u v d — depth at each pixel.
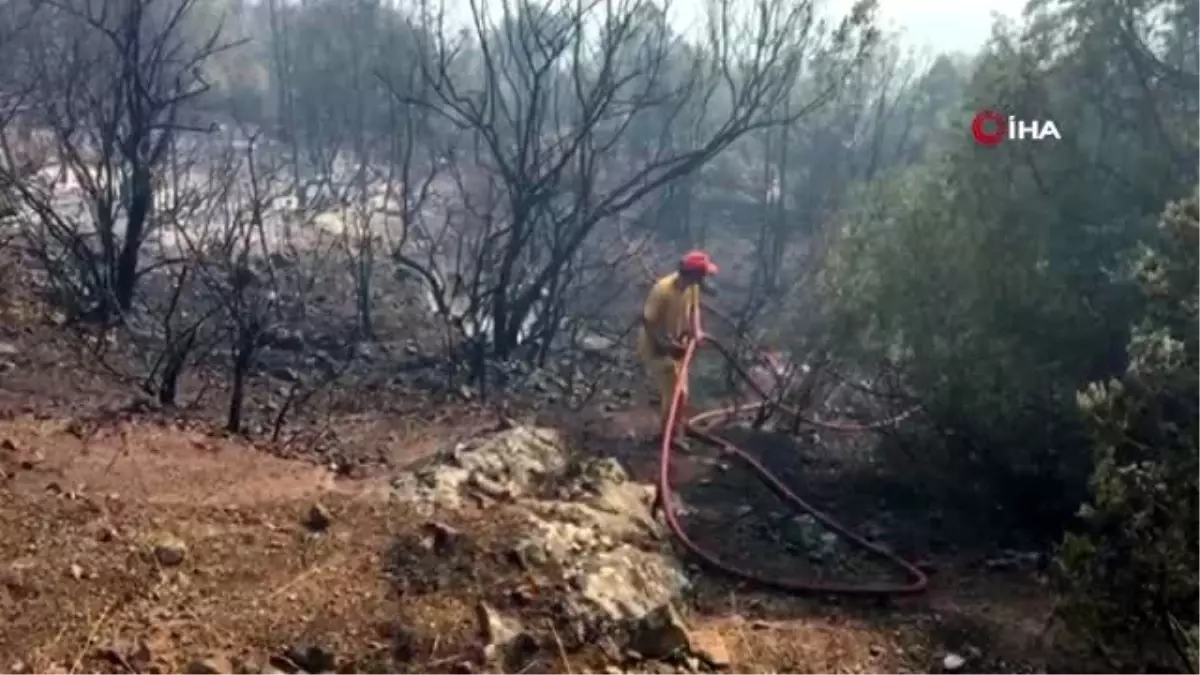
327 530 6.08
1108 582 5.92
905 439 9.30
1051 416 8.06
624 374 13.79
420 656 5.01
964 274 8.65
